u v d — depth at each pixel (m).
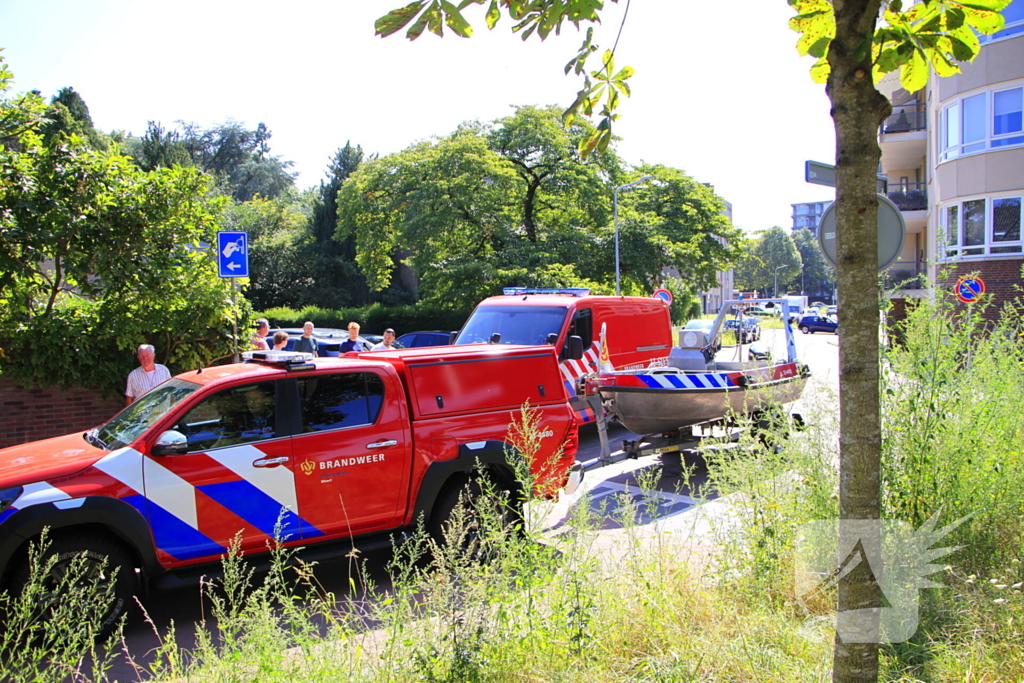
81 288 9.26
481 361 6.21
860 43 2.74
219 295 9.67
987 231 23.09
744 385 7.87
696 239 34.62
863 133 2.77
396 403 5.70
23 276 8.80
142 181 9.77
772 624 3.55
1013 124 22.56
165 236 9.70
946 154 24.42
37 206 8.85
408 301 47.75
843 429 2.88
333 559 6.06
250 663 3.05
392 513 5.61
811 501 4.31
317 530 5.32
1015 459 4.34
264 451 5.16
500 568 3.81
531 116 29.41
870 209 2.79
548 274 26.34
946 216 24.66
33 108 9.46
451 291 27.30
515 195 28.72
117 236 9.34
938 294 4.60
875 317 2.81
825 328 47.31
